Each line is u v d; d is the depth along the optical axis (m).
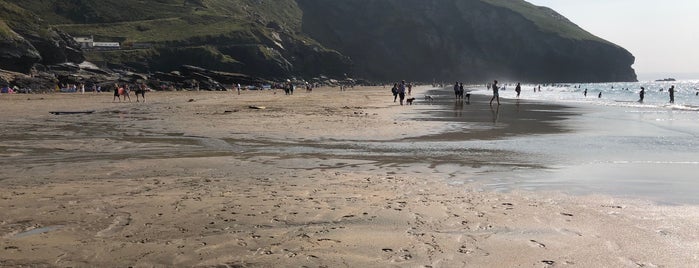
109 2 156.88
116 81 82.25
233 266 4.43
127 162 10.79
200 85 88.31
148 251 4.81
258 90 92.62
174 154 12.25
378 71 187.50
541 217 6.15
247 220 5.95
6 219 5.96
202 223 5.81
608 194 7.59
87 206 6.62
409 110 31.55
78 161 10.99
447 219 6.03
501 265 4.45
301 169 9.98
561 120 23.75
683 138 15.58
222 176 9.12
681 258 4.64
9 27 84.00
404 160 11.27
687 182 8.57
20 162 10.84
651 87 137.38
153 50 127.38
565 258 4.63
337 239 5.21
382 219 6.02
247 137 16.08
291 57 146.88
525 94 79.38
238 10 184.75
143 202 6.87
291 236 5.32
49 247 4.91
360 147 13.65
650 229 5.61
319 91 97.44
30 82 71.88
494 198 7.28
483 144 14.24
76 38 122.38
